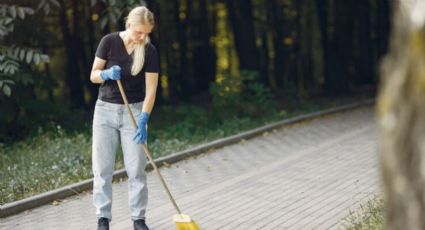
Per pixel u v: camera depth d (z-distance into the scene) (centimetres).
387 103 260
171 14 2712
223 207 779
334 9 2619
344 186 872
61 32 2288
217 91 1808
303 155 1155
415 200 253
